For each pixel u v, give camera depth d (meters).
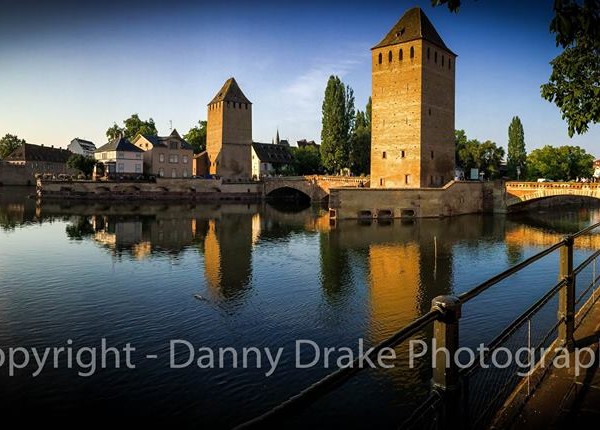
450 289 28.05
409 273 32.34
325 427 13.18
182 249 41.25
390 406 14.16
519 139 116.19
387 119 71.88
